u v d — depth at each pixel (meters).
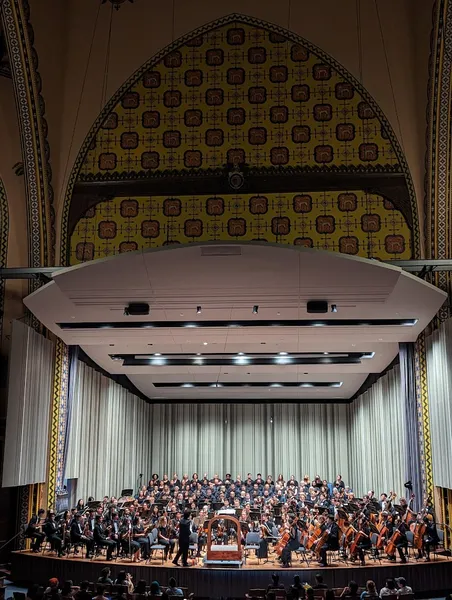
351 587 11.27
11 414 17.05
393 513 18.02
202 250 13.68
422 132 18.83
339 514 17.30
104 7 19.78
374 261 14.12
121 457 29.42
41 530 17.94
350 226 18.78
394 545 16.33
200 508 22.84
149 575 15.96
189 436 35.72
